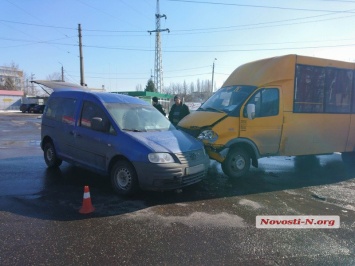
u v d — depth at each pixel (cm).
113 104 593
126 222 414
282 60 711
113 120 551
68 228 389
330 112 783
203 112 699
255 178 696
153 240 364
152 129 579
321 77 762
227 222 427
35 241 351
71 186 571
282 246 361
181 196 538
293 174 754
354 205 522
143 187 495
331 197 566
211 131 635
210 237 378
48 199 496
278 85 699
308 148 756
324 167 854
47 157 719
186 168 508
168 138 546
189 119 702
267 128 686
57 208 457
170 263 314
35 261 308
